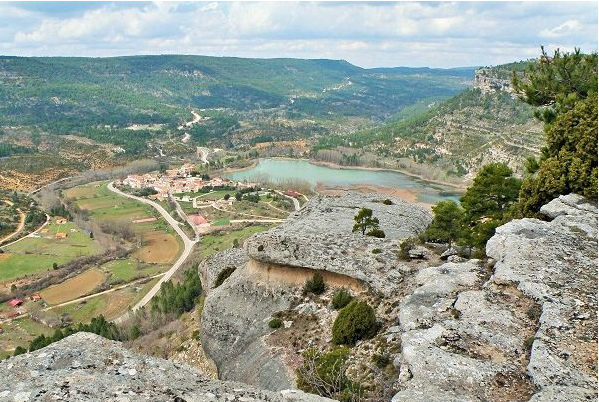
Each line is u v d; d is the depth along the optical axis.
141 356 9.74
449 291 15.97
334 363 18.95
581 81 28.94
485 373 11.36
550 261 16.25
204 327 34.75
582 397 9.98
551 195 24.47
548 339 12.11
